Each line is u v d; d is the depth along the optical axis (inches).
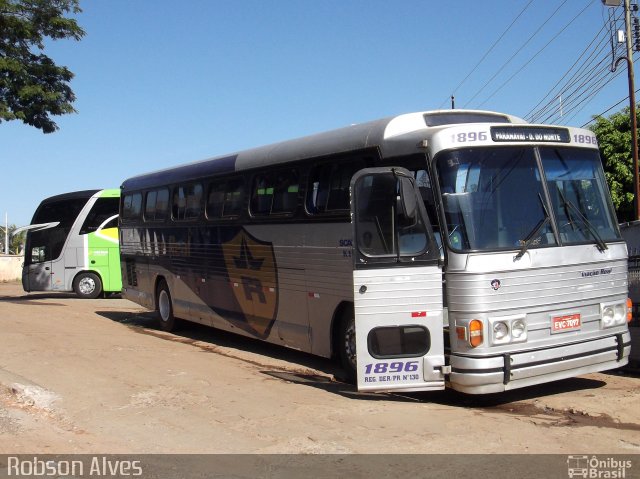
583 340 299.1
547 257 289.3
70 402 300.0
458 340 280.5
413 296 287.3
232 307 463.2
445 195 287.0
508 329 278.8
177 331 574.2
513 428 259.9
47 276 906.1
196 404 298.5
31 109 725.9
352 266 319.6
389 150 318.3
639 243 425.1
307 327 383.6
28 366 370.3
